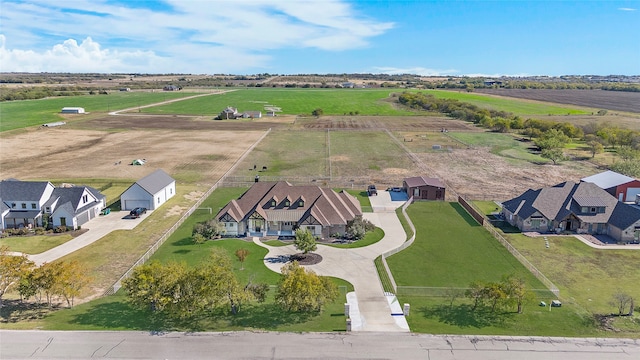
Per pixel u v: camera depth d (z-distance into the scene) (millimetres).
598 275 54844
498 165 118375
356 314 44938
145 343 39062
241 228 68750
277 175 106750
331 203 69812
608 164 119000
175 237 66812
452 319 44156
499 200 87312
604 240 66250
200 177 104688
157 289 43062
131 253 60938
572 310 46188
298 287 42812
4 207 68562
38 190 70250
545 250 62562
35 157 125125
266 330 41594
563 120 197000
